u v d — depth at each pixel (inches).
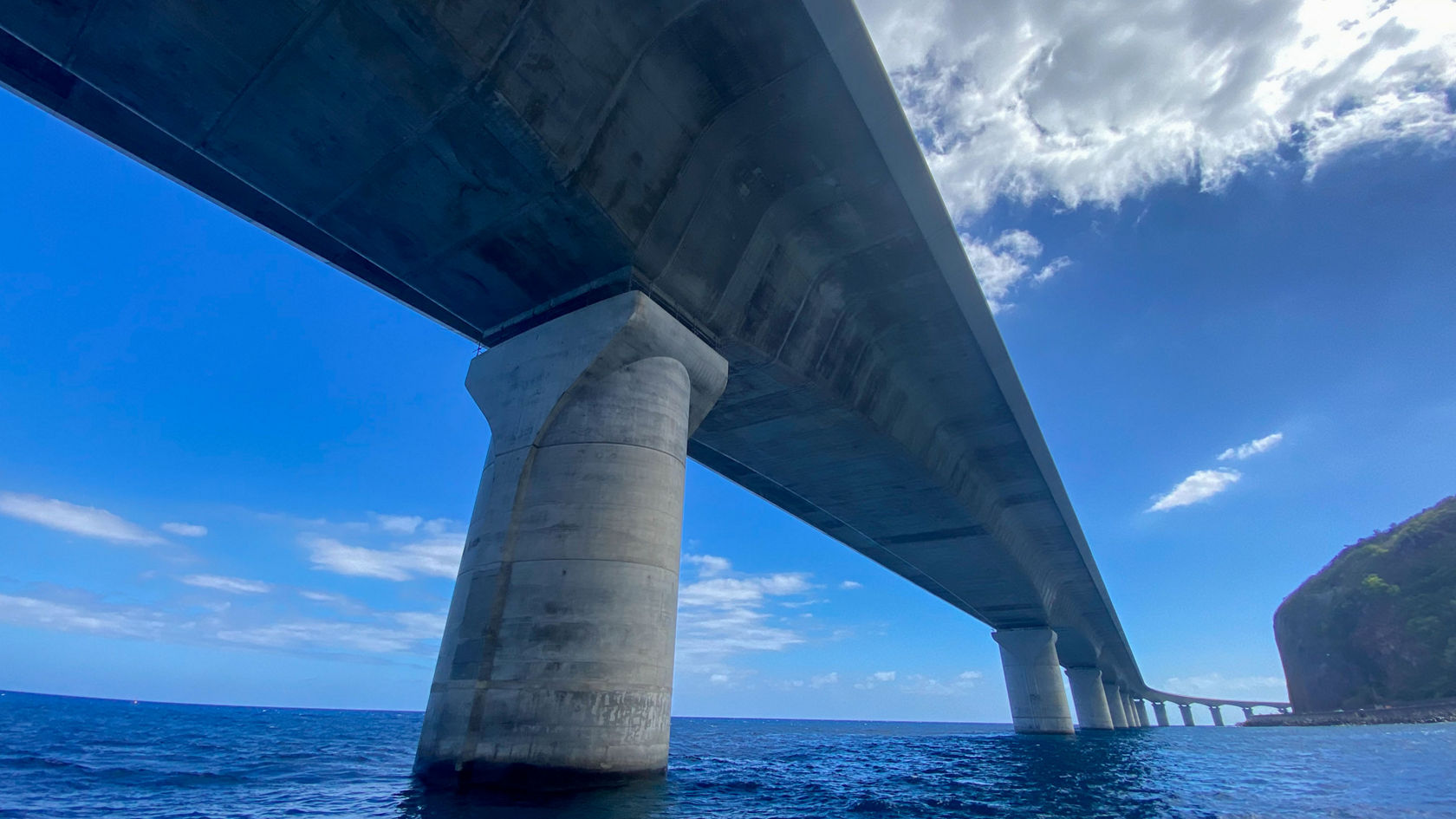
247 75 399.2
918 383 858.8
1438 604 3550.7
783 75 489.7
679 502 513.0
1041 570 1621.6
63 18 366.6
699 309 587.8
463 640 454.9
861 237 633.6
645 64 461.4
